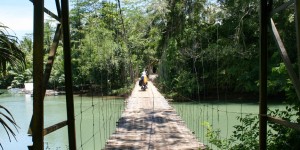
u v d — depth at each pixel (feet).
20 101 95.71
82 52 93.97
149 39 99.91
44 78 8.48
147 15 84.89
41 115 7.59
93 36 94.58
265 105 10.41
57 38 9.57
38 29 7.45
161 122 29.78
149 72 139.54
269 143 15.52
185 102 75.82
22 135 43.78
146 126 27.78
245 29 74.59
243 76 76.95
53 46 9.32
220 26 73.31
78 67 94.12
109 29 100.48
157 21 82.94
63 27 9.75
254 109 61.98
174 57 76.33
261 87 10.37
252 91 79.97
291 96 15.19
